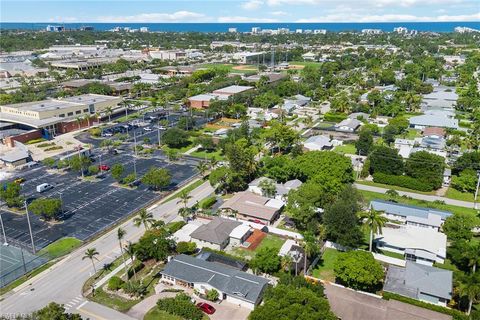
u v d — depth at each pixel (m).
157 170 146.12
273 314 71.31
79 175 162.00
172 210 132.12
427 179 145.62
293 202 117.75
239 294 87.31
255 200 132.62
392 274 93.75
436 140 185.88
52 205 121.62
